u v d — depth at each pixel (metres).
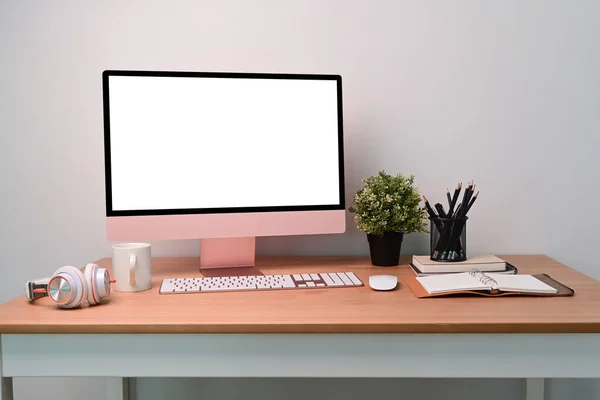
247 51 1.68
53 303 1.18
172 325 1.03
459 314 1.07
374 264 1.55
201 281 1.32
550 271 1.45
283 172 1.43
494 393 1.77
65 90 1.68
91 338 1.05
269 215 1.43
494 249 1.71
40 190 1.70
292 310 1.11
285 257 1.71
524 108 1.67
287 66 1.68
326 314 1.08
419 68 1.68
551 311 1.08
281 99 1.43
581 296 1.20
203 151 1.39
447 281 1.27
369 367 1.05
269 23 1.67
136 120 1.36
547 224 1.70
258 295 1.24
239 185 1.41
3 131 1.69
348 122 1.69
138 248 1.28
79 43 1.67
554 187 1.69
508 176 1.69
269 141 1.43
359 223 1.52
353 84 1.68
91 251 1.72
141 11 1.67
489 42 1.67
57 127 1.69
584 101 1.67
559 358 1.04
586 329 1.00
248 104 1.42
